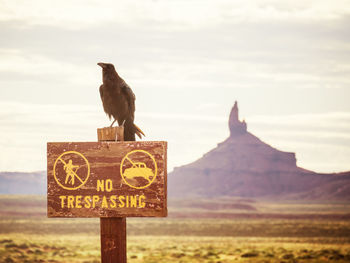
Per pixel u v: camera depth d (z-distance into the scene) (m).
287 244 131.50
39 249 100.62
